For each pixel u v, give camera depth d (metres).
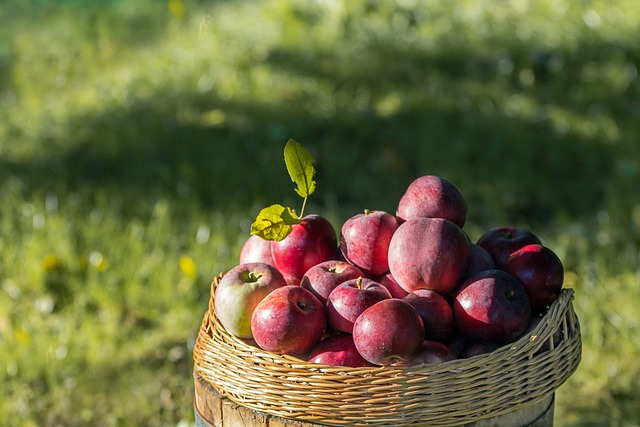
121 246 2.85
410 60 4.04
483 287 1.78
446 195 1.86
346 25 4.39
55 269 2.73
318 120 3.64
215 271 2.75
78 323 2.62
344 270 1.82
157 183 3.26
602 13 4.33
